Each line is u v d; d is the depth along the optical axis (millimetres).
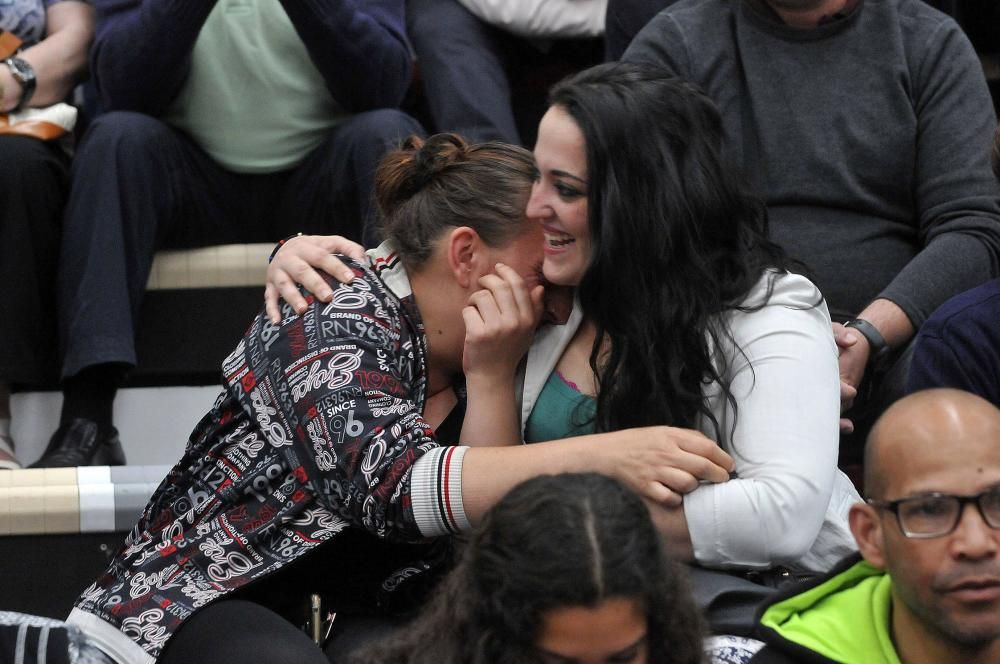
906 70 9539
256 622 6859
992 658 5586
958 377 7797
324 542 7102
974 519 5473
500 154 7629
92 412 9938
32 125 10477
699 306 7090
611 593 5047
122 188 10141
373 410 7043
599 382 7281
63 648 6965
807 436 6938
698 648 5297
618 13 10867
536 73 11727
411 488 6840
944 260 9164
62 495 8906
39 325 10250
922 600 5562
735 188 7273
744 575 7039
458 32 11477
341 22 10414
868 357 8891
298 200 10773
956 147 9461
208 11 10398
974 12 12000
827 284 9367
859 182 9500
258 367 7359
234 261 10586
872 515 5824
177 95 10766
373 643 6195
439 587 6016
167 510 7414
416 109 12234
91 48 10844
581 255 7215
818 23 9500
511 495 5305
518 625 5086
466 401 7734
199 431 7504
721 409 7164
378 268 7590
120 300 9953
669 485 6773
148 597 7039
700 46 9664
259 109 10773
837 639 5949
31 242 10227
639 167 7062
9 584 8930
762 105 9500
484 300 7293
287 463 7215
